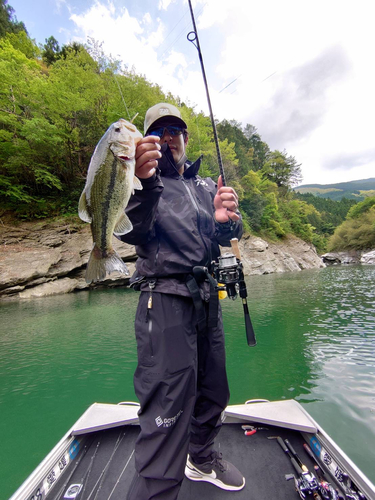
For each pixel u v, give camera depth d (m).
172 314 1.21
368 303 9.27
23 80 14.66
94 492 1.48
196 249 1.33
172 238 1.28
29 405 3.75
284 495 1.45
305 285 14.42
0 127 15.77
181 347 1.19
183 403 1.16
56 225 15.59
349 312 8.07
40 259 13.11
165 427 1.11
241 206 28.64
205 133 22.84
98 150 1.08
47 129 14.98
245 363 4.78
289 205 41.75
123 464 1.67
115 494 1.46
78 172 18.12
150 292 1.25
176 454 1.11
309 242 37.16
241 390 3.91
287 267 25.14
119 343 5.98
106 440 1.88
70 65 17.42
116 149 1.05
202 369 1.40
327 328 6.58
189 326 1.25
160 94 19.62
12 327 7.41
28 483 1.33
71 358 5.23
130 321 7.75
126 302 10.66
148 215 1.13
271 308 8.85
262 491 1.48
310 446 1.75
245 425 2.00
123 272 1.14
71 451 1.71
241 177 32.25
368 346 5.35
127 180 1.07
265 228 30.58
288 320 7.36
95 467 1.65
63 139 15.76
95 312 8.99
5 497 2.29
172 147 1.53
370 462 2.52
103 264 1.14
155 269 1.26
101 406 2.08
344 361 4.72
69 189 17.77
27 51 25.30
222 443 1.83
